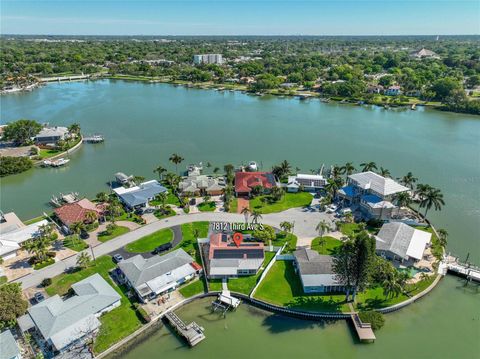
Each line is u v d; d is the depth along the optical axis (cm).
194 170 15600
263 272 9394
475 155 18600
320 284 8700
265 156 18225
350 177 13088
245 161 17525
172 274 9031
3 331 7575
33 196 14075
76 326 7450
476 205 13362
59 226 11669
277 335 7819
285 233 11200
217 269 9275
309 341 7694
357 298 8656
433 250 10338
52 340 7112
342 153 18762
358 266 7788
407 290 8850
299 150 19150
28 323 7544
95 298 8112
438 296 8956
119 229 11425
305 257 9481
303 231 11388
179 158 15300
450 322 8225
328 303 8475
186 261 9431
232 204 13075
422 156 18438
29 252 9875
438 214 12694
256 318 8256
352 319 8081
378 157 18262
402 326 8094
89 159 17712
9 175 15950
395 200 12212
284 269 9688
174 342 7638
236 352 7406
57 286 8931
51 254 10069
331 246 10569
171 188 14350
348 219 11731
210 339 7700
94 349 7269
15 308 7631
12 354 6769
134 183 14438
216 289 8944
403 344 7644
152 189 13412
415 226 11644
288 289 8931
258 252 9719
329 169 16575
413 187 14288
